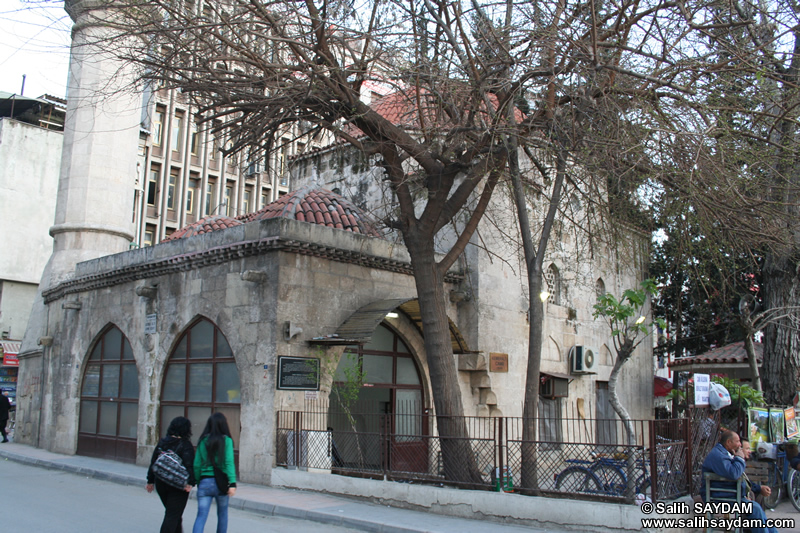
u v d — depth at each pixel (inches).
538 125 467.5
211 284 567.5
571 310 765.9
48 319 816.9
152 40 486.0
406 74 469.1
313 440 475.5
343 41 462.3
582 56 431.2
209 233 578.9
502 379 665.0
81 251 809.5
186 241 601.0
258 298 518.6
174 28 462.0
